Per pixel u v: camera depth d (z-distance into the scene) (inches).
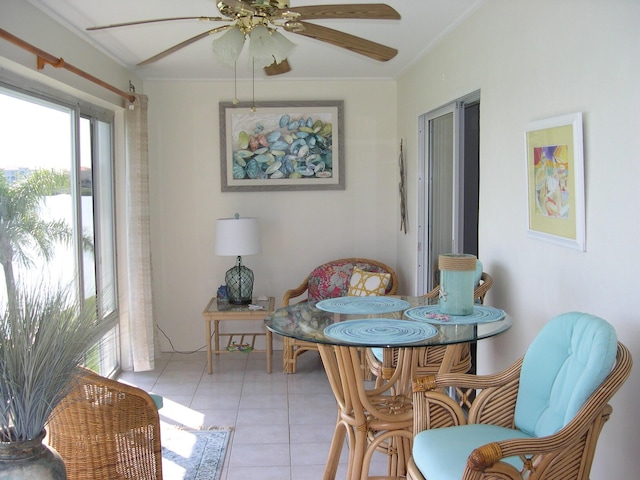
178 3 122.3
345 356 98.2
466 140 151.5
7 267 111.5
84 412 91.4
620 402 82.2
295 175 213.6
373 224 218.1
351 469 102.0
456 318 101.0
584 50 87.8
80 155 155.8
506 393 86.8
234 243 192.7
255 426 148.6
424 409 86.8
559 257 97.4
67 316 72.9
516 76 111.8
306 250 217.0
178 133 210.4
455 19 139.9
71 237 148.5
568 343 79.5
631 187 77.4
